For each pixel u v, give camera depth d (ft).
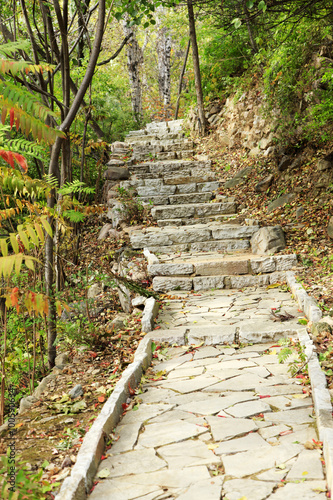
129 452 9.71
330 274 20.49
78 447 10.10
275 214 28.30
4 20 26.99
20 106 7.49
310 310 16.30
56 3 18.11
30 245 14.71
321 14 26.05
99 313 21.85
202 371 13.94
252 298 20.43
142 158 40.50
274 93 32.24
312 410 10.69
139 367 14.07
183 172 36.09
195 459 9.14
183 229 27.94
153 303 19.52
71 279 25.41
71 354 17.34
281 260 22.91
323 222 25.67
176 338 16.49
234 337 16.26
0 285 16.06
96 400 12.87
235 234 26.86
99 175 37.24
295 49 30.40
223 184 34.22
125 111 60.03
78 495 7.97
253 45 37.29
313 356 13.00
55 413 12.46
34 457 9.84
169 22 52.49
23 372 17.78
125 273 24.32
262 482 8.07
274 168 32.12
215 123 42.24
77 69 35.06
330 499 7.36
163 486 8.30
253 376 13.02
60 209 17.48
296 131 31.40
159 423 10.91
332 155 27.73
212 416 10.92
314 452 8.86
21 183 11.37
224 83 41.32
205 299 21.03
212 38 43.47
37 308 9.18
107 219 32.89
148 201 32.73
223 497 7.74
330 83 27.35
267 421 10.39
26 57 19.13
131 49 63.67
